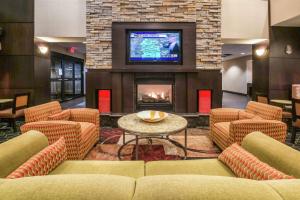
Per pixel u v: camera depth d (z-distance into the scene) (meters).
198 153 3.57
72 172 1.80
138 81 5.60
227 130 3.21
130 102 5.55
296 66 6.22
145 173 1.79
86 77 5.56
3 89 6.01
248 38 6.07
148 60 5.54
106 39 5.51
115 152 3.59
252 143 1.89
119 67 5.46
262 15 6.07
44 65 6.56
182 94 5.59
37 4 5.91
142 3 5.41
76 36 5.95
